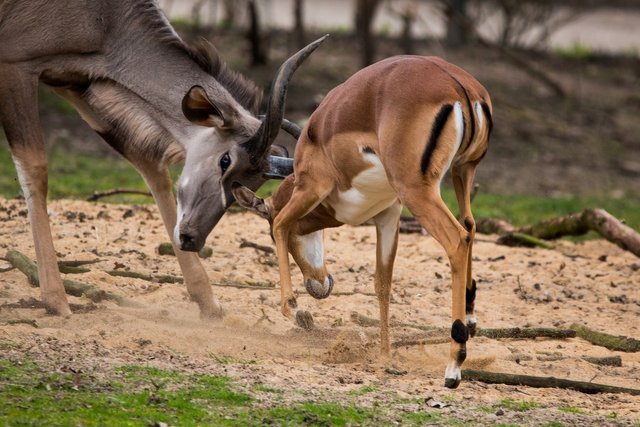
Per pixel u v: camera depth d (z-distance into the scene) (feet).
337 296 74.38
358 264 84.23
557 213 125.39
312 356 59.62
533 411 50.34
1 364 49.16
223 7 243.40
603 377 60.13
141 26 64.03
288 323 66.33
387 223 59.47
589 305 77.87
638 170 164.45
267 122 59.16
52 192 111.14
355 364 58.75
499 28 243.40
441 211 51.16
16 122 62.03
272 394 49.37
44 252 61.93
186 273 65.31
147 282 72.02
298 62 58.85
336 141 55.47
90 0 62.90
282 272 60.49
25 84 62.03
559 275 85.71
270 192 120.37
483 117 54.03
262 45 188.24
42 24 61.98
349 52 212.64
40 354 51.65
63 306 61.46
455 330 51.62
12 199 96.73
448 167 52.65
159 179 66.13
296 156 59.16
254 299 71.41
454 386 52.29
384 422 46.78
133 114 64.18
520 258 90.53
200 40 64.85
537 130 182.80
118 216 93.20
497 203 129.18
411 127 51.62
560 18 287.28
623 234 90.63
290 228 62.34
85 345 54.75
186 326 62.85
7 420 42.39
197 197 61.31
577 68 228.63
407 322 68.85
